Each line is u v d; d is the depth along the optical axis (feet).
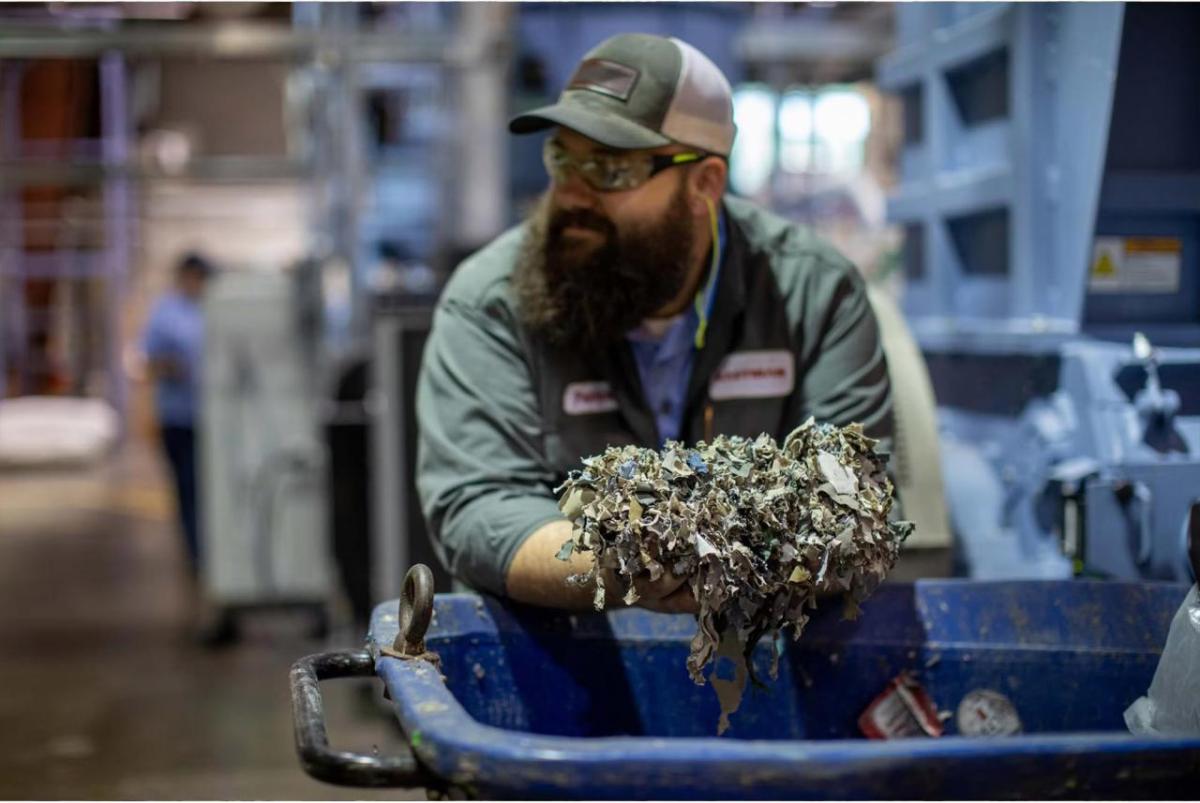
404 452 12.40
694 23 13.75
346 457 15.17
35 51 15.96
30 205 36.86
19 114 31.76
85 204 37.14
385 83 24.14
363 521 15.26
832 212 16.34
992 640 5.34
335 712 14.29
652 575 4.28
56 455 38.11
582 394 5.85
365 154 22.49
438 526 5.66
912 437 7.66
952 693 5.34
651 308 5.72
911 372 7.90
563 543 4.87
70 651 17.56
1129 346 7.47
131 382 40.19
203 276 19.72
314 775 3.66
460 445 5.71
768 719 5.35
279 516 17.51
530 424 5.80
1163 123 7.53
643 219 5.61
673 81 5.56
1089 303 7.82
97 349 40.88
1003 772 3.36
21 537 27.58
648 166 5.55
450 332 5.94
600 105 5.53
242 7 17.42
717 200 5.80
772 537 4.40
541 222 5.81
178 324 19.62
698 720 5.37
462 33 16.69
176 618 19.57
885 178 15.89
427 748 3.49
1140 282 7.83
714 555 4.24
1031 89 8.06
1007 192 8.38
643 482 4.32
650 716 5.36
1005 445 8.45
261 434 17.42
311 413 17.43
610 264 5.63
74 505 32.24
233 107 34.76
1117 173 7.49
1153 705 4.54
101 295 40.22
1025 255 8.20
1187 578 6.64
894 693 5.32
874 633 5.34
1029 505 7.94
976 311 9.32
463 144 17.94
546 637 5.30
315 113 18.06
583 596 4.77
